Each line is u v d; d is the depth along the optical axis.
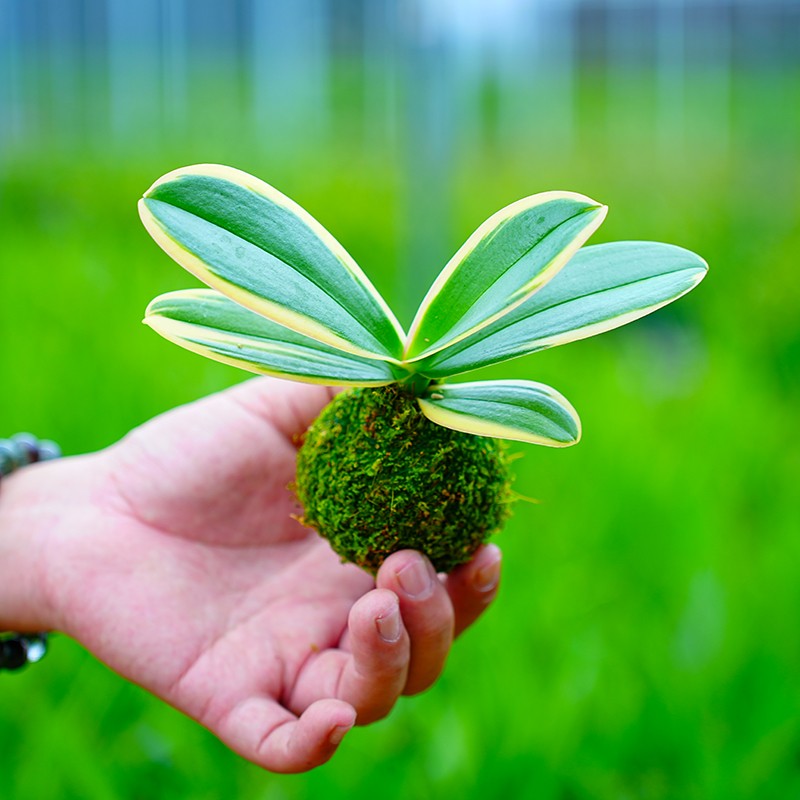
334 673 0.64
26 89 3.51
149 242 2.02
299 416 0.70
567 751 0.78
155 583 0.67
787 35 4.01
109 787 0.74
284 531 0.70
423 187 1.54
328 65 3.51
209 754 0.79
